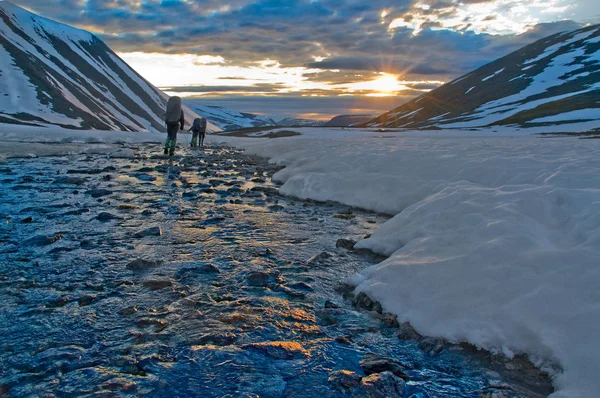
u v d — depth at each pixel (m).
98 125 160.25
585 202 5.89
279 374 3.16
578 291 3.65
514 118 92.25
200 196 10.23
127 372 3.13
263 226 7.60
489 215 5.85
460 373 3.25
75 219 7.60
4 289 4.52
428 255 4.96
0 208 8.22
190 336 3.65
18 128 32.75
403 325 3.90
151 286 4.69
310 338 3.71
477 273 4.27
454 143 22.02
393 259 5.09
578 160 9.98
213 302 4.35
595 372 2.88
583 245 4.52
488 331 3.56
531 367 3.24
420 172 10.70
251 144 32.66
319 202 10.02
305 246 6.45
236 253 6.00
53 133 31.08
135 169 14.79
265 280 5.01
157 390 2.92
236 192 10.95
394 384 3.04
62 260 5.46
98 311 4.07
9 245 6.00
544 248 4.53
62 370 3.12
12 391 2.88
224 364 3.25
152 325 3.82
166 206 8.95
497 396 2.97
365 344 3.64
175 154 21.98
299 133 57.56
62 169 13.99
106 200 9.34
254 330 3.80
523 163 10.05
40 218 7.57
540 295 3.72
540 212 5.89
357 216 8.62
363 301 4.40
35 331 3.67
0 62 164.25
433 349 3.53
